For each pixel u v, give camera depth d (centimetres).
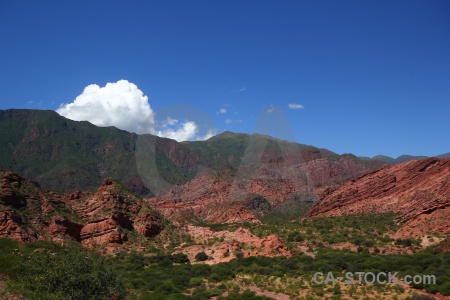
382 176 14900
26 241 7612
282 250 8831
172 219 10431
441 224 9912
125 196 10400
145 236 9494
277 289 6219
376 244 9756
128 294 4878
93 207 9806
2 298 3309
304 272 7231
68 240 8312
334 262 7812
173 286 6162
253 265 7775
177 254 8456
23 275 3656
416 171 14238
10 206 8406
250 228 10419
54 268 3662
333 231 11194
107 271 3975
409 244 9488
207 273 7281
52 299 3406
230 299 5656
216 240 9481
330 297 5788
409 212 11694
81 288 3672
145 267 7844
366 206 13775
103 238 8956
